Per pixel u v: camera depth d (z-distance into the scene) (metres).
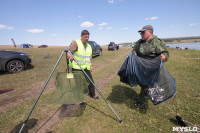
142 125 2.12
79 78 2.14
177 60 8.53
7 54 5.52
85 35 2.49
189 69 5.68
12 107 2.80
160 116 2.35
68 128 2.10
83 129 2.06
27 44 32.16
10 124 2.21
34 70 6.34
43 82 4.58
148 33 2.30
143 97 2.74
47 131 2.04
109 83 4.33
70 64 2.70
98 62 8.98
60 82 2.10
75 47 2.49
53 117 2.42
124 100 3.02
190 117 2.26
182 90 3.37
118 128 2.07
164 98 2.04
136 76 2.21
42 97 3.32
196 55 11.63
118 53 15.00
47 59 9.92
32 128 2.11
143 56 2.52
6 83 4.43
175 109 2.53
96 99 3.11
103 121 2.25
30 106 2.84
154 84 2.13
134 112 2.50
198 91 3.25
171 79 2.20
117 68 6.79
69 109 2.69
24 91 3.75
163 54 2.21
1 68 5.38
